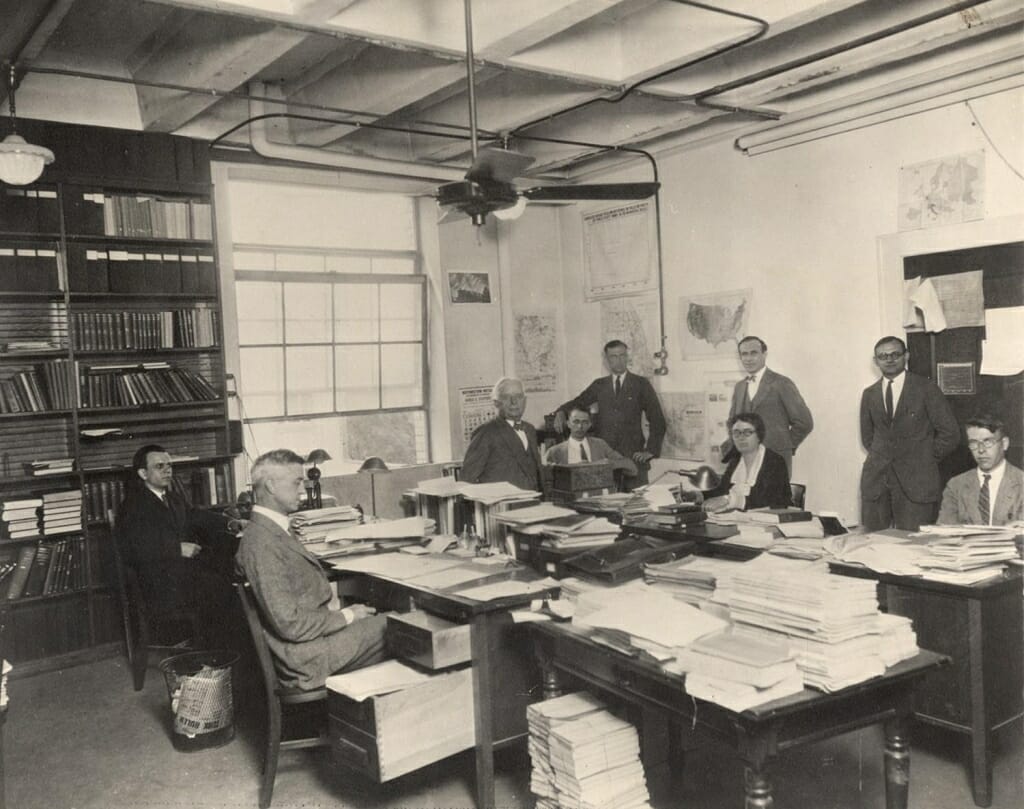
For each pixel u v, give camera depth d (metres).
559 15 3.90
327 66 5.52
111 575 5.52
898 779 2.41
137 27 5.19
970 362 5.07
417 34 4.17
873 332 5.55
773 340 6.19
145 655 4.84
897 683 2.36
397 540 3.96
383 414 7.43
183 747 3.92
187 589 4.84
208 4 3.66
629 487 5.98
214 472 5.99
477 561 3.61
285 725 4.12
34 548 5.29
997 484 4.00
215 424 6.00
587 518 3.74
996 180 4.89
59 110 5.60
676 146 6.78
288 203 6.90
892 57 4.72
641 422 7.12
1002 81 4.81
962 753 3.52
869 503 5.39
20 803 3.48
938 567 3.21
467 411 7.77
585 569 3.13
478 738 3.09
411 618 3.25
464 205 3.33
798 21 4.16
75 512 5.35
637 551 3.23
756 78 4.94
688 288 6.86
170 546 4.86
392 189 7.18
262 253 6.77
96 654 5.40
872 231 5.52
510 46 4.25
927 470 5.12
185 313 5.86
